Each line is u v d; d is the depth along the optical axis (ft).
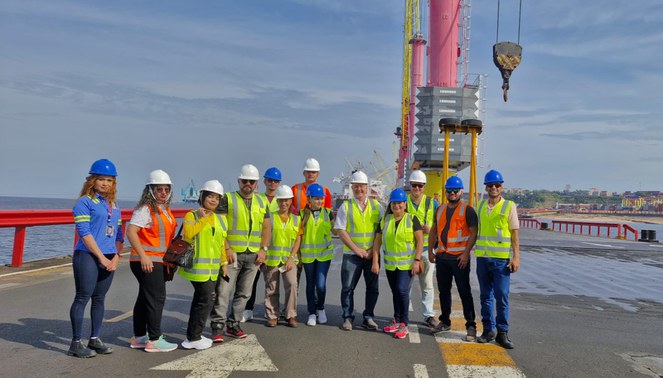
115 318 23.02
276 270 22.39
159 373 15.79
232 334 20.58
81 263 17.06
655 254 70.79
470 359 17.90
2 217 33.88
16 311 23.68
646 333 23.07
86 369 15.98
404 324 21.07
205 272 18.34
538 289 36.40
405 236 21.13
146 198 17.93
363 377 15.72
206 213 18.61
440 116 107.04
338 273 41.52
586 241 95.66
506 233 20.07
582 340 21.24
